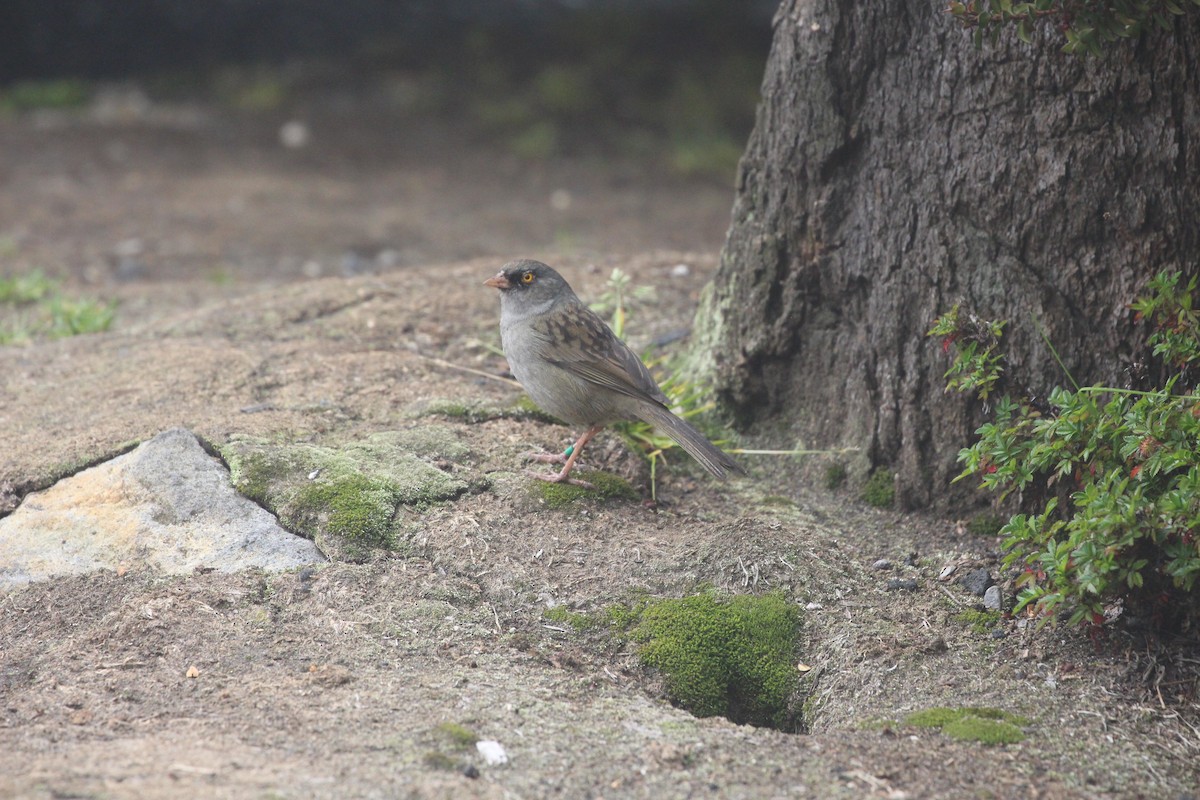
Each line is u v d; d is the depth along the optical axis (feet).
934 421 34.53
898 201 34.27
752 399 38.34
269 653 27.07
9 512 32.96
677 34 120.47
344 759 22.72
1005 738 25.63
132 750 22.65
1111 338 31.96
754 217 37.45
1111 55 30.48
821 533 34.12
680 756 24.12
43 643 27.78
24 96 107.34
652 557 31.83
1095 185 31.40
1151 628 29.58
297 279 68.39
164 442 34.35
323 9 119.96
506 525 32.58
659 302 48.26
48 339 50.16
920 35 33.24
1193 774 25.14
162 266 69.82
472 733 24.09
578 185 95.66
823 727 27.81
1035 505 33.14
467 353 43.70
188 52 116.98
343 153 100.53
